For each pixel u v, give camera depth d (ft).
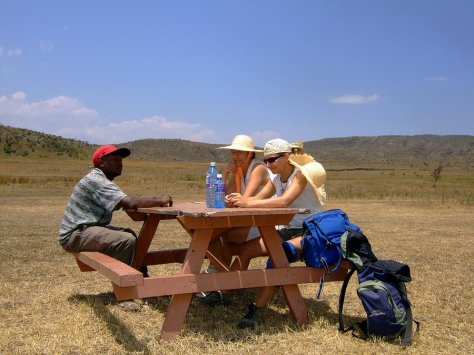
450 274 25.38
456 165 520.01
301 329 16.80
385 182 151.74
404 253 31.37
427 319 18.17
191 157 529.45
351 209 61.98
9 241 33.17
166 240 35.35
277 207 17.58
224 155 554.46
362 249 16.60
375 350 14.89
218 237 19.72
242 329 16.60
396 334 15.61
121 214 52.34
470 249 33.01
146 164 289.53
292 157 19.67
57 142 342.64
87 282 22.79
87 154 341.41
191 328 16.66
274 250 16.98
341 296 16.76
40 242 33.04
